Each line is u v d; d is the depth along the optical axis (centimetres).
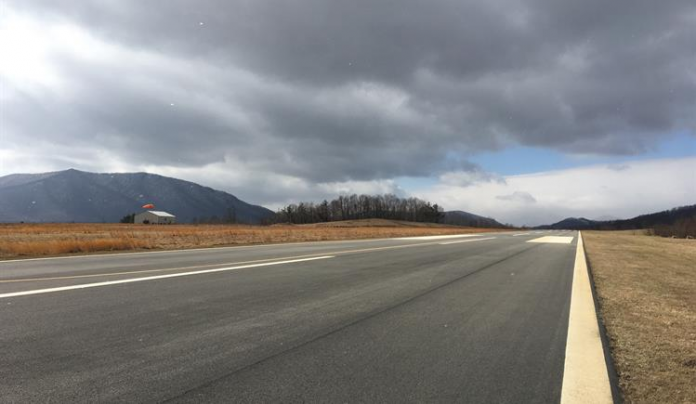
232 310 601
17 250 1636
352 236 3838
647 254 1988
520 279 984
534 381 353
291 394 316
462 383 345
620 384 355
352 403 302
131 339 452
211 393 316
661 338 499
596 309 653
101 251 1817
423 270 1120
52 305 617
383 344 449
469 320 567
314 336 476
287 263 1241
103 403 297
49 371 357
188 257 1441
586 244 2769
